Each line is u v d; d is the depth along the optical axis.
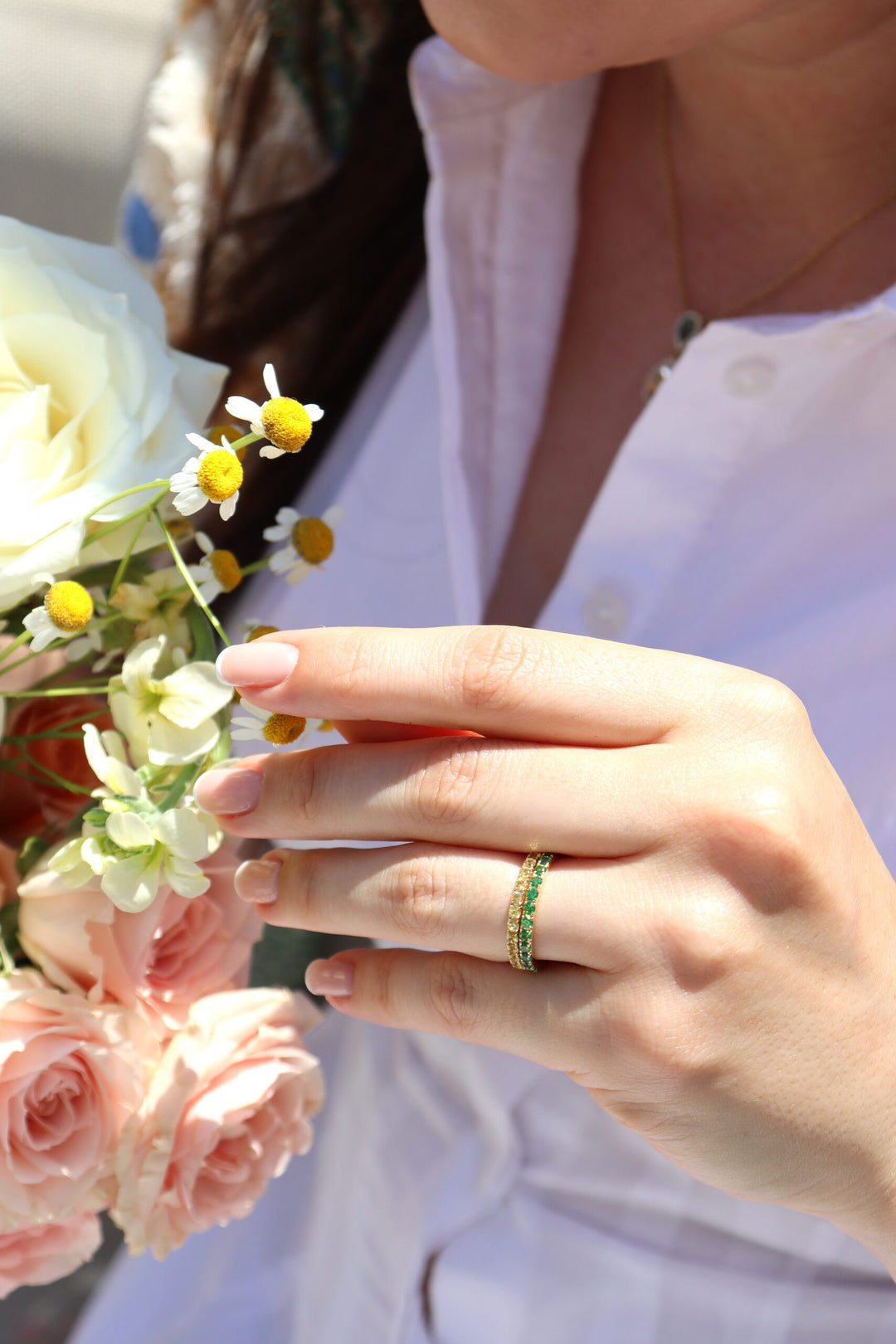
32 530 0.36
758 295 0.48
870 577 0.45
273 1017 0.40
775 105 0.46
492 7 0.40
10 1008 0.37
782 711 0.38
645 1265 0.47
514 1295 0.48
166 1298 0.55
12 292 0.38
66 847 0.37
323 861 0.39
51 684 0.43
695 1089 0.37
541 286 0.50
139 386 0.38
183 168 0.55
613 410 0.49
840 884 0.37
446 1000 0.38
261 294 0.54
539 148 0.49
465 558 0.48
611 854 0.37
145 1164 0.38
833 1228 0.46
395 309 0.56
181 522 0.39
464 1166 0.49
